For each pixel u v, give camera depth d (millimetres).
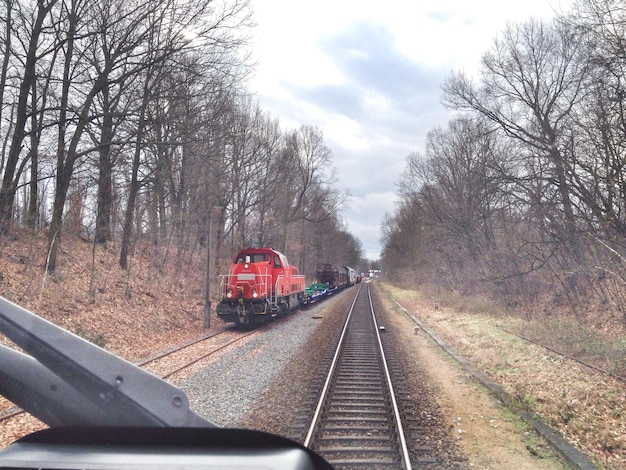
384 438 7215
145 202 25688
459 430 7848
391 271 93562
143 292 22031
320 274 53219
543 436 7535
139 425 2543
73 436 2566
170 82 19734
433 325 23406
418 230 54406
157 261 27500
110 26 17859
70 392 2598
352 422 8078
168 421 2572
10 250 18359
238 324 22078
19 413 8164
